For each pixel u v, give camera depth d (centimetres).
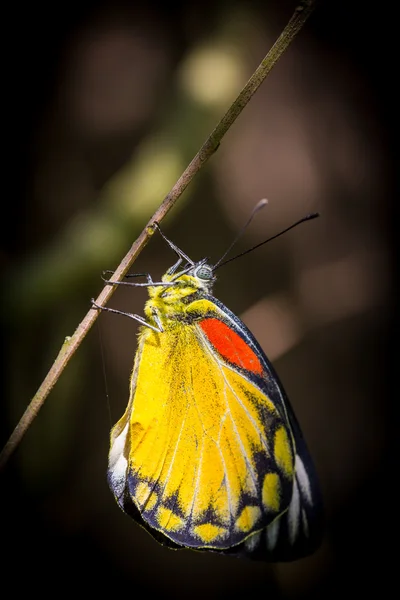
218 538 46
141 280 46
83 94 53
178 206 52
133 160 52
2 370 51
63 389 52
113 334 53
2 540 51
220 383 46
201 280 46
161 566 52
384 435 53
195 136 52
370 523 53
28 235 53
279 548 46
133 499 45
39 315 51
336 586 52
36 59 53
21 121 53
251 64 53
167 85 53
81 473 52
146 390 45
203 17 53
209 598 52
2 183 53
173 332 45
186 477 45
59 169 53
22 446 51
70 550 52
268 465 46
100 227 51
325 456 53
